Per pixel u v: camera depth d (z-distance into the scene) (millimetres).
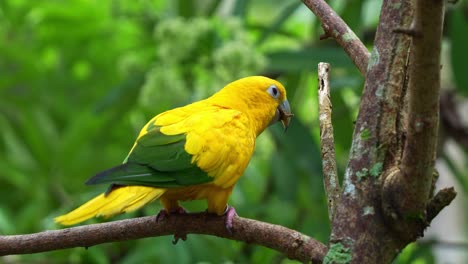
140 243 11891
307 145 12508
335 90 12648
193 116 8273
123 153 13688
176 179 7699
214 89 11438
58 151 13453
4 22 14289
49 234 7207
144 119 13477
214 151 7957
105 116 13422
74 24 14094
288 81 13000
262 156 13977
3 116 13906
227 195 8016
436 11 5047
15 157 13531
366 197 6008
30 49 14203
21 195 13555
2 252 7164
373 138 6094
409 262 11672
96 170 13531
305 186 13227
